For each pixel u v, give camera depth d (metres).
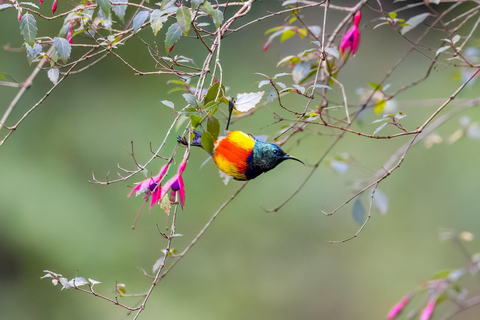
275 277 12.16
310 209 12.55
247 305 11.95
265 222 12.49
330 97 11.95
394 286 11.99
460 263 11.84
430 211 12.45
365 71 13.82
